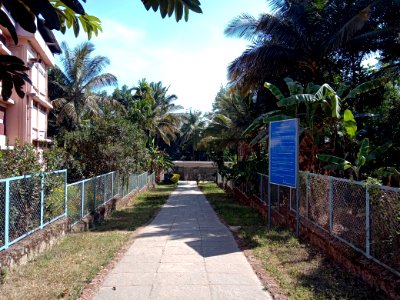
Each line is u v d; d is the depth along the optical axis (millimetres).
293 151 8734
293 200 9820
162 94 45781
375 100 14484
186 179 49031
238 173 18328
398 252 4797
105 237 8750
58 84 28953
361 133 10727
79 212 10094
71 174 15031
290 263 6414
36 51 15648
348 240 6352
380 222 5227
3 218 5949
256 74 14547
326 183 7473
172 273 5883
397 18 12547
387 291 4684
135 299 4770
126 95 45938
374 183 5535
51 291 5012
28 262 6375
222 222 11586
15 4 1868
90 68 29422
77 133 16766
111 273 5871
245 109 21391
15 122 14539
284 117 10703
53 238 7793
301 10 13531
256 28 14594
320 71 14625
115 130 17047
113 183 15086
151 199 20344
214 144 24922
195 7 2465
